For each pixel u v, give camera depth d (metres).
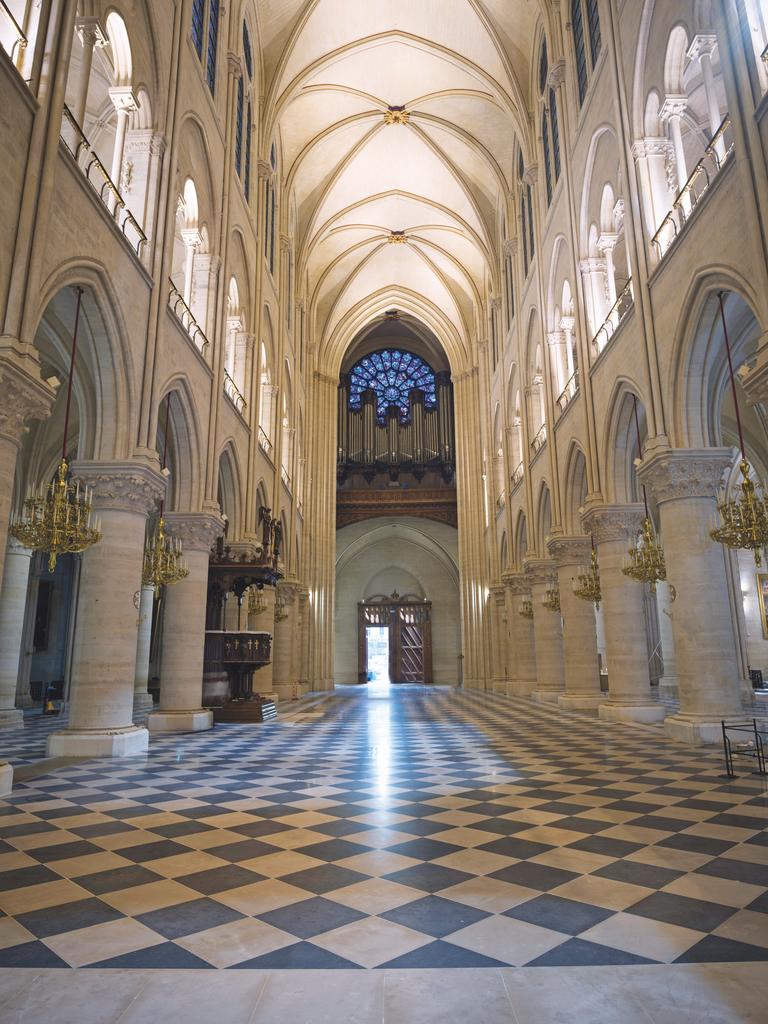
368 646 45.97
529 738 12.52
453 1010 2.90
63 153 8.62
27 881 4.61
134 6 11.77
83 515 9.89
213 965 3.34
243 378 20.05
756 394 8.66
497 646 31.77
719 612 11.45
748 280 9.38
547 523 23.58
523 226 25.78
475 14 22.20
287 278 27.86
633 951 3.44
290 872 4.77
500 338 29.77
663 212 13.19
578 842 5.44
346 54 23.83
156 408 11.93
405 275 38.09
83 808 6.81
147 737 11.35
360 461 43.78
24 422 7.76
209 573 17.00
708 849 5.17
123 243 10.62
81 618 10.77
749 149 9.09
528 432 24.44
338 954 3.46
